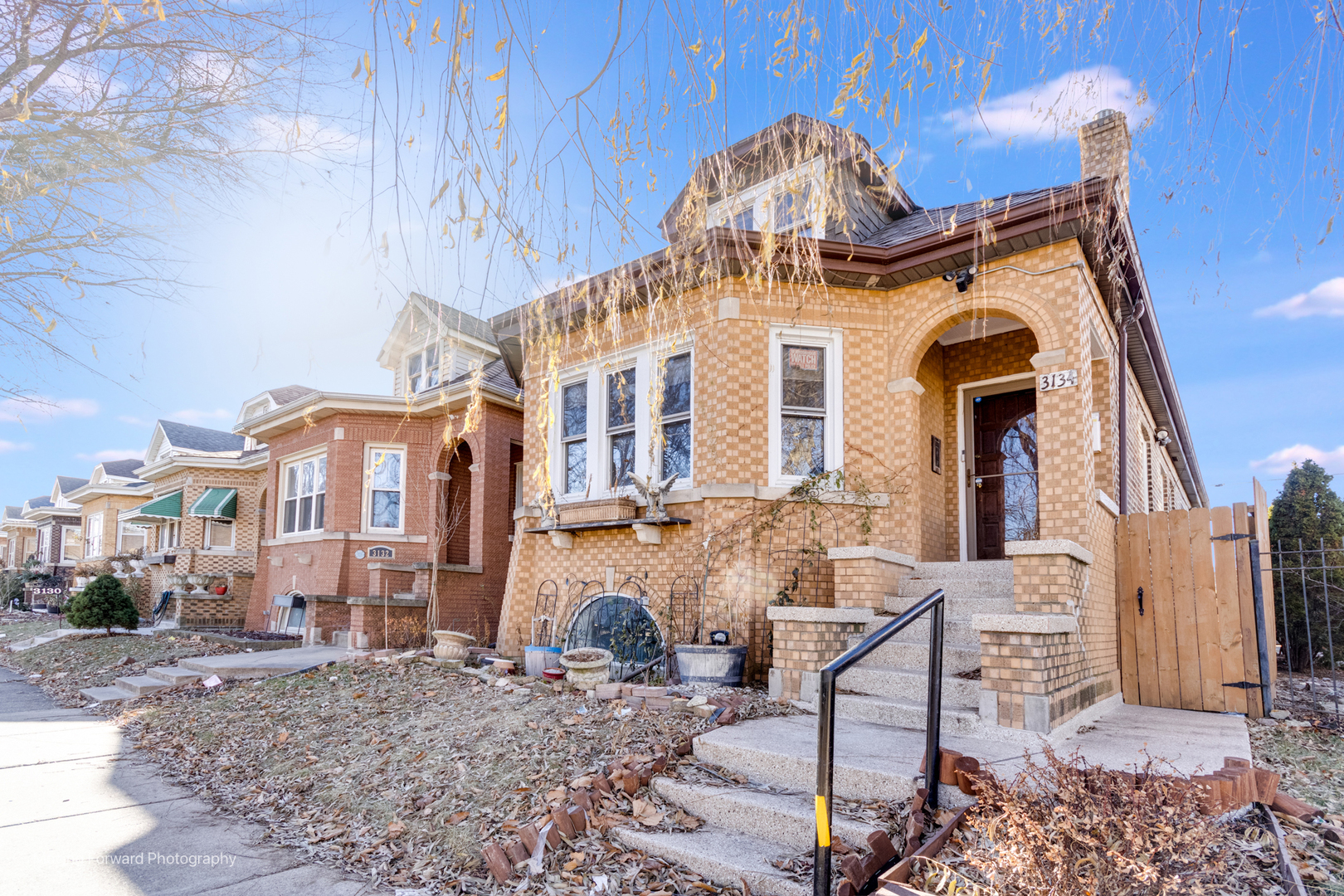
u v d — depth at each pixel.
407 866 4.42
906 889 3.14
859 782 4.49
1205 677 7.67
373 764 5.96
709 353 8.94
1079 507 7.34
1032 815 3.12
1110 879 2.79
